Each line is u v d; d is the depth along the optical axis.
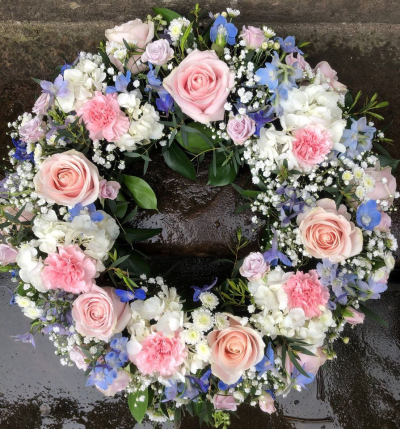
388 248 1.29
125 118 1.16
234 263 1.34
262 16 1.62
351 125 1.21
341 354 1.71
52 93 1.18
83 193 1.10
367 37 1.62
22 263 1.13
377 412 1.69
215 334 1.16
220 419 1.29
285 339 1.18
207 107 1.15
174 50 1.28
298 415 1.71
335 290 1.18
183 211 1.41
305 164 1.16
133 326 1.16
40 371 1.73
